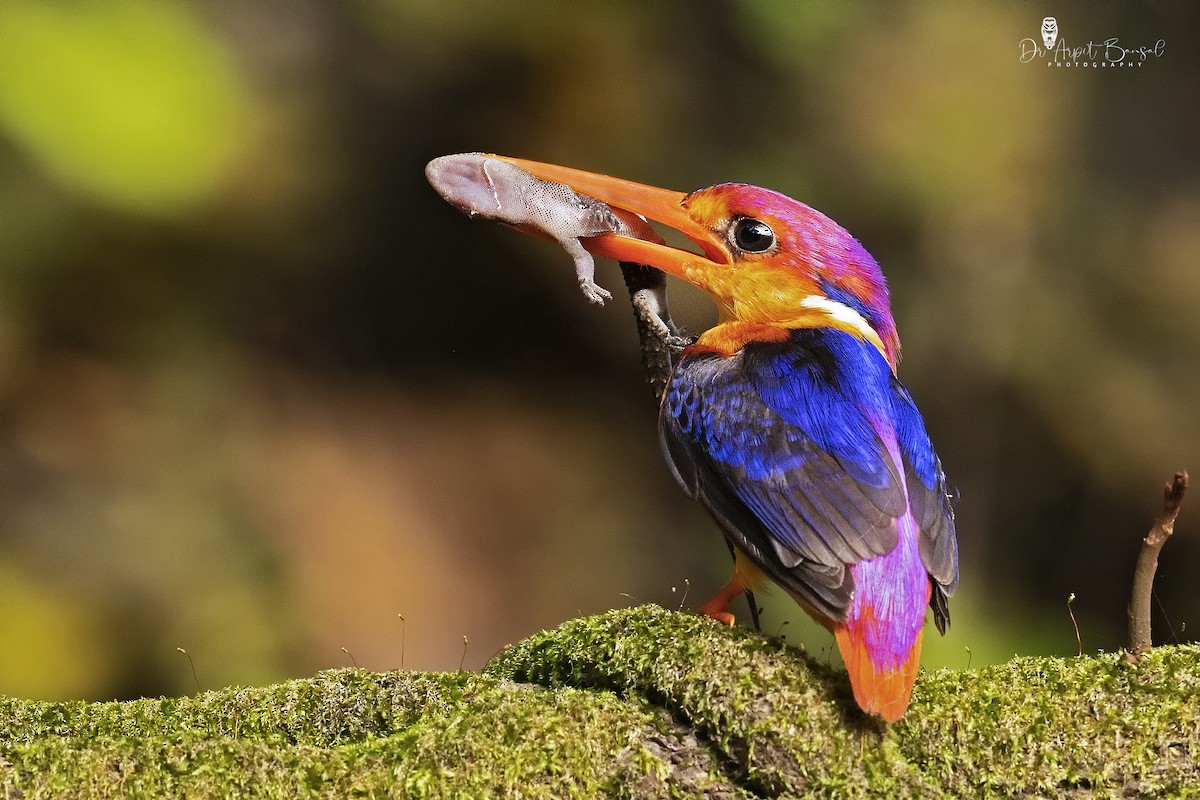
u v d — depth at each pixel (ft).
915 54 43.14
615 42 44.62
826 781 13.00
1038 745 13.32
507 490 44.52
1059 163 43.62
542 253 47.06
